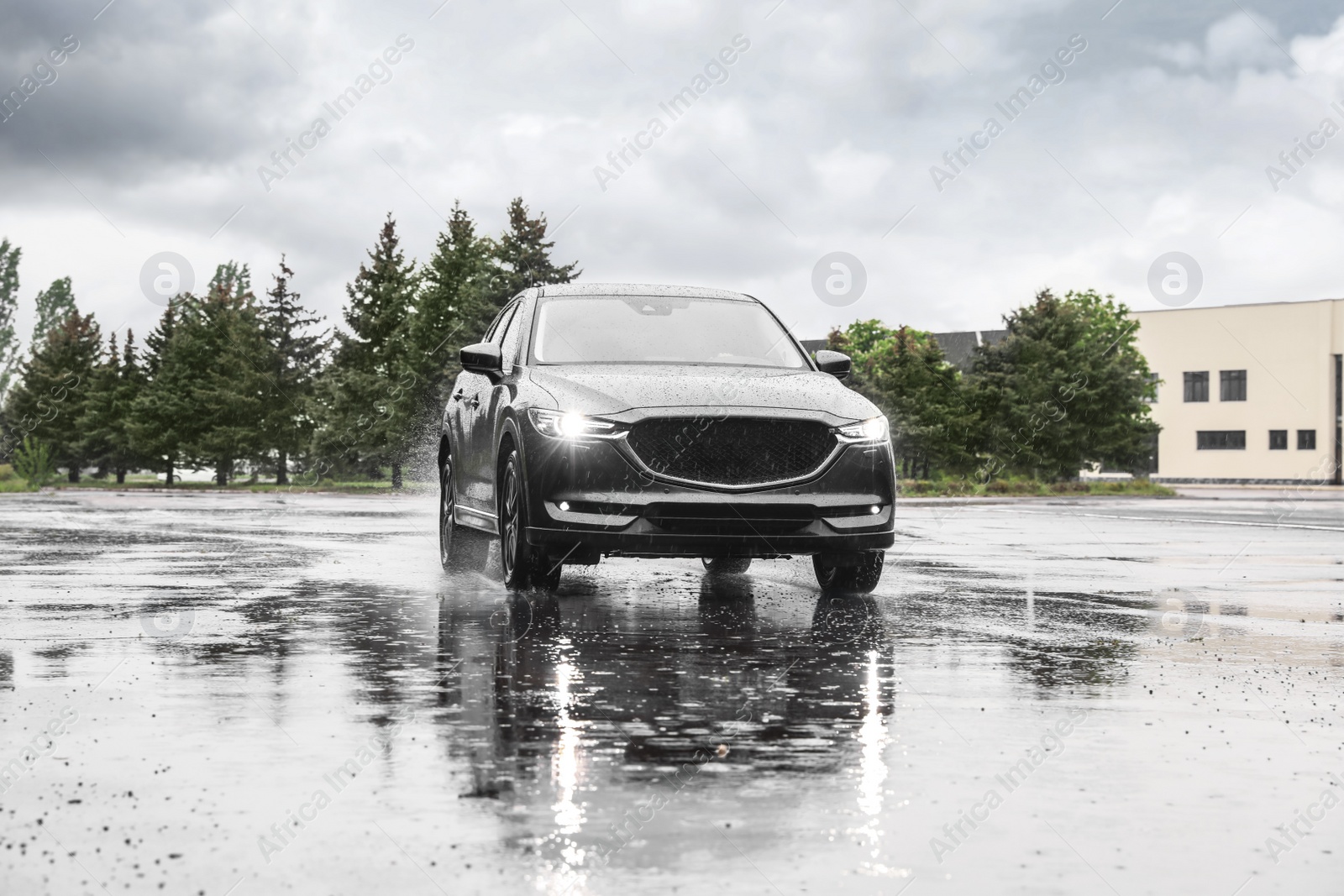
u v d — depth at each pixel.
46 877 3.19
